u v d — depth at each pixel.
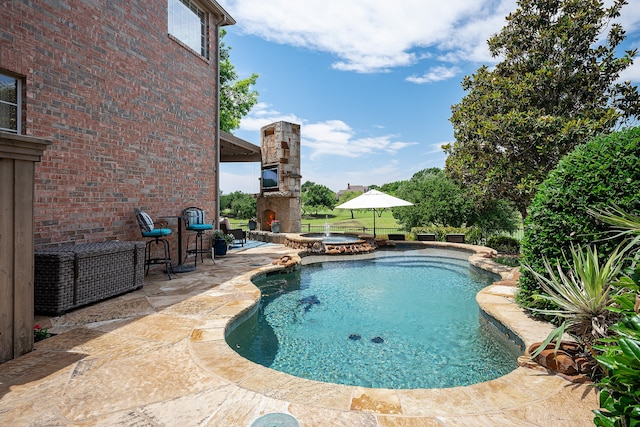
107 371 2.55
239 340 4.11
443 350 3.83
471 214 16.31
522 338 3.24
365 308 5.49
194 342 3.12
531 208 3.89
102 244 4.86
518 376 2.52
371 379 3.16
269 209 15.35
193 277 6.13
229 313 3.99
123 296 4.76
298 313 5.22
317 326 4.64
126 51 5.98
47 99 4.59
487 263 8.46
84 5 5.14
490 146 8.20
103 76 5.49
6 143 2.66
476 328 4.55
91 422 1.92
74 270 4.03
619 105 8.38
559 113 8.40
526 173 7.84
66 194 4.85
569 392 2.27
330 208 48.28
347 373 3.28
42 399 2.16
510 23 9.29
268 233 14.11
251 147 14.71
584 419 1.97
